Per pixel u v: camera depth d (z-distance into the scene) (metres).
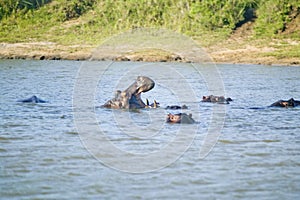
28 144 59.25
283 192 46.28
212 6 194.88
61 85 107.88
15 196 44.31
